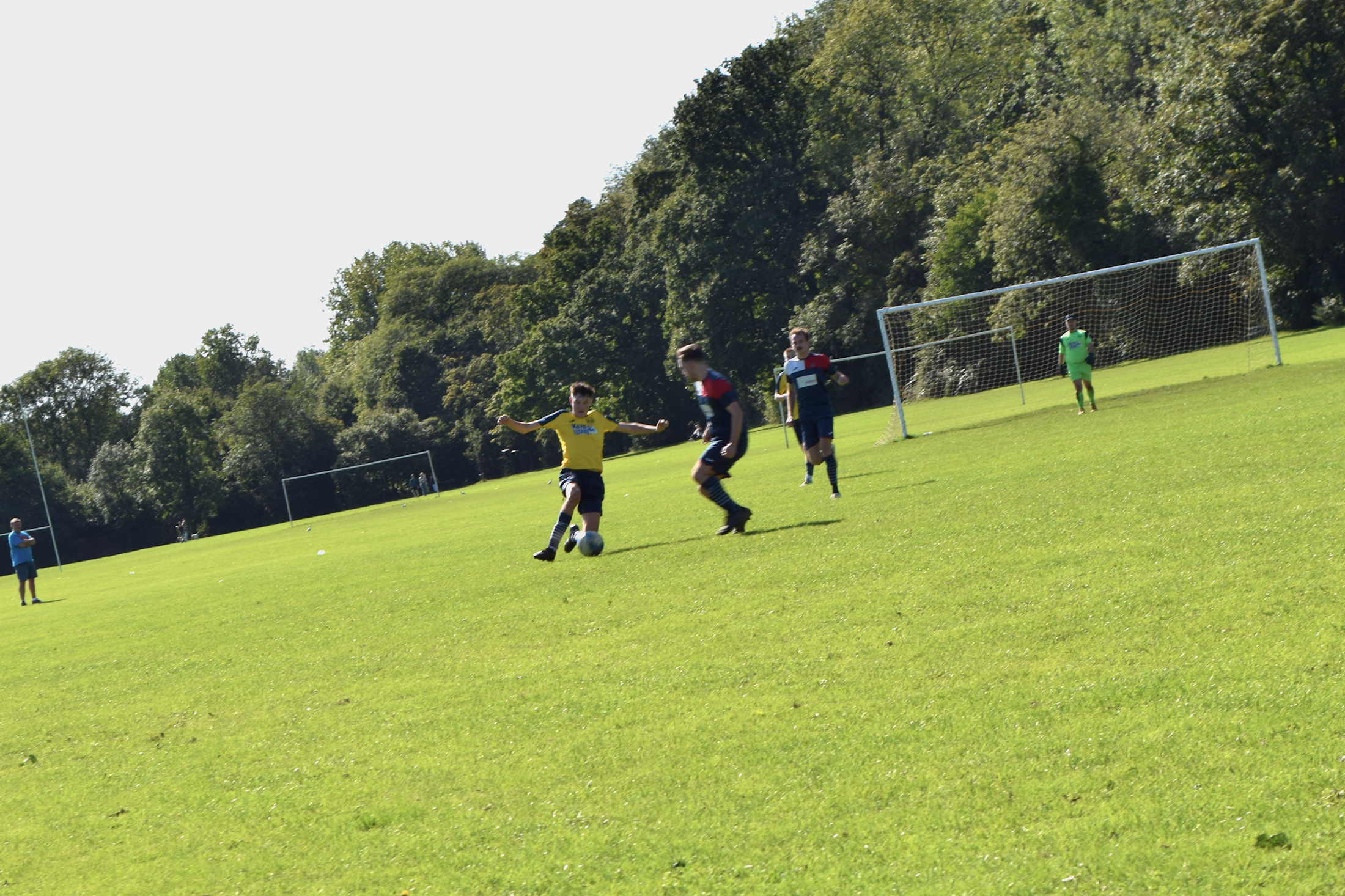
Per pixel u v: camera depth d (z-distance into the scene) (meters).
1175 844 3.22
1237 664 4.57
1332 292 41.09
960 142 64.19
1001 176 51.72
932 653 5.57
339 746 5.77
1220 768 3.64
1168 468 10.89
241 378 130.62
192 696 7.95
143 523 85.69
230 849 4.46
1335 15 39.53
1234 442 12.13
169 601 17.44
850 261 62.59
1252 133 42.00
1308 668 4.37
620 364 78.25
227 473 88.12
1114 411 20.52
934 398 49.91
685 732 4.97
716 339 67.06
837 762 4.28
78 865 4.55
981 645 5.57
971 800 3.74
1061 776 3.80
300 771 5.41
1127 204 47.81
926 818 3.66
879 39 63.69
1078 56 64.75
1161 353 45.53
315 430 91.56
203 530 87.06
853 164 65.25
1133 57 62.44
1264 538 6.80
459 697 6.42
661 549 11.71
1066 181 47.47
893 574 7.83
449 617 9.66
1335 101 40.59
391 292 109.69
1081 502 9.61
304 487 89.88
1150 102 59.88
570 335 77.06
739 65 65.81
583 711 5.62
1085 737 4.09
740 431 11.45
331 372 120.50
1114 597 6.01
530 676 6.65
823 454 13.59
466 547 17.58
